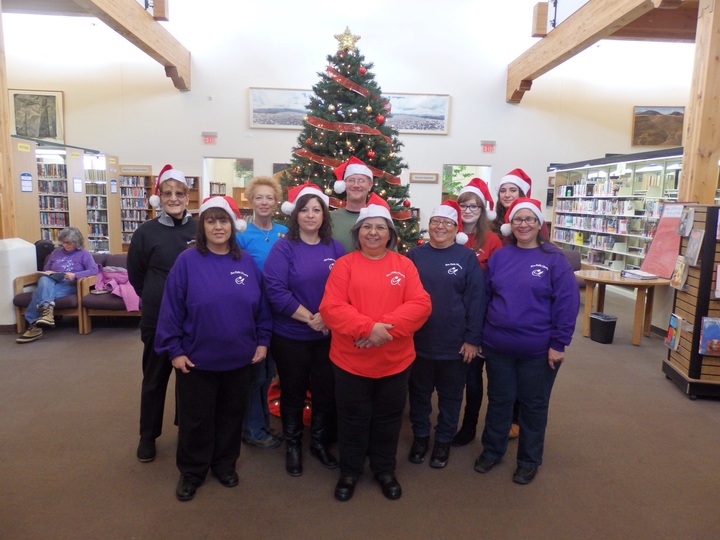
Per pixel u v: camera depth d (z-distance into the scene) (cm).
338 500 230
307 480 247
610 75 1070
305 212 239
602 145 1085
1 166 502
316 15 1027
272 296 233
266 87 1036
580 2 724
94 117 1037
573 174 1070
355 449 230
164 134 1042
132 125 1040
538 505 230
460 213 261
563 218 1073
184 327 222
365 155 384
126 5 722
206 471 236
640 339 523
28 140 763
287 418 254
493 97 1066
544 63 868
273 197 271
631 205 847
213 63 1030
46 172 901
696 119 475
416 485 245
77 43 1021
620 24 634
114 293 511
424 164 1077
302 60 1033
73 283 521
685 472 262
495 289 248
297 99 1039
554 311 237
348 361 221
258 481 246
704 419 330
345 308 212
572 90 1073
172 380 385
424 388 260
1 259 497
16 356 439
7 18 1008
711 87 461
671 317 405
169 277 221
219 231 218
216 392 231
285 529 209
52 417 315
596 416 333
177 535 204
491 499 234
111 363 422
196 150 1048
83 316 514
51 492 233
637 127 1078
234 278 223
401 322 209
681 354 387
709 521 220
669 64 1063
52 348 464
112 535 203
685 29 791
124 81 1030
